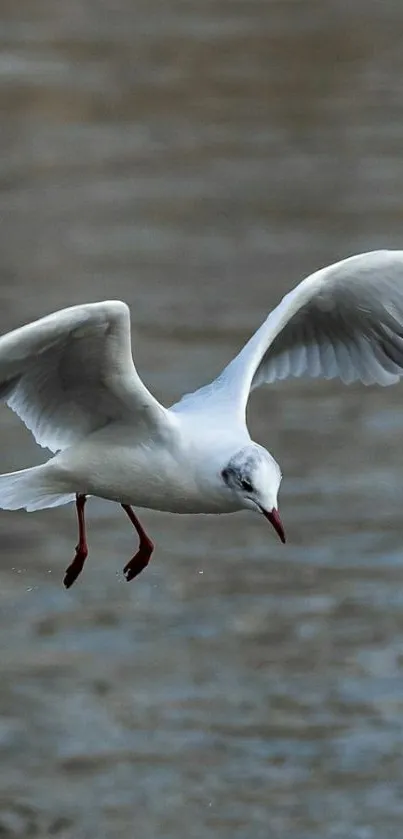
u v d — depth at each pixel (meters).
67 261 24.78
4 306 23.11
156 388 20.09
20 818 13.32
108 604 16.27
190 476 10.05
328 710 14.64
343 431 19.66
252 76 32.72
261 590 16.42
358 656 15.38
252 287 23.75
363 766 13.93
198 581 16.61
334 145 29.61
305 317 11.87
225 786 13.71
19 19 35.28
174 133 30.06
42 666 15.27
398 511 17.80
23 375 10.16
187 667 15.27
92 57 33.16
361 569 16.73
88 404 10.20
